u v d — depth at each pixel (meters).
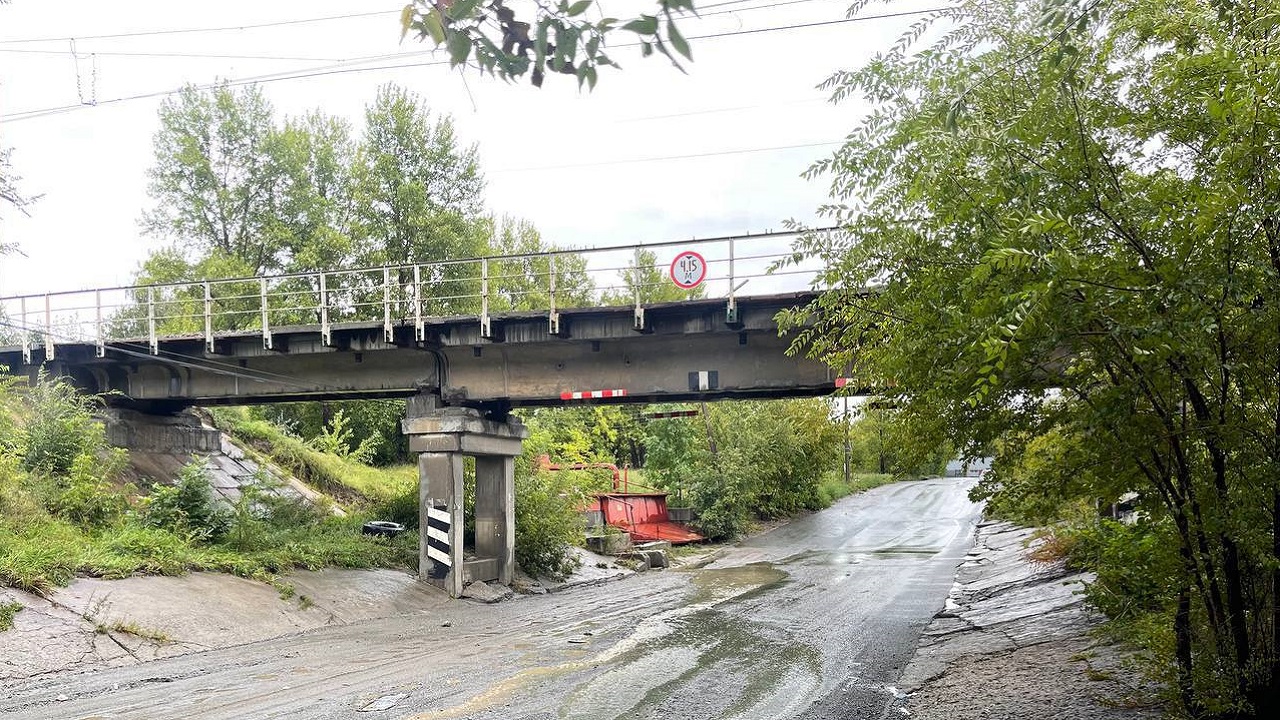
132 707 9.23
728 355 19.11
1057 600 14.08
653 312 18.34
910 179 6.91
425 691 9.98
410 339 19.83
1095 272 5.49
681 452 43.88
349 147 46.84
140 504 18.97
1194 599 7.20
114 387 23.41
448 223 43.03
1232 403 5.96
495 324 19.34
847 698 9.51
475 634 14.93
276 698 9.65
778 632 14.66
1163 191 5.49
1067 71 5.65
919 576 23.62
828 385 18.39
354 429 40.81
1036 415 7.10
